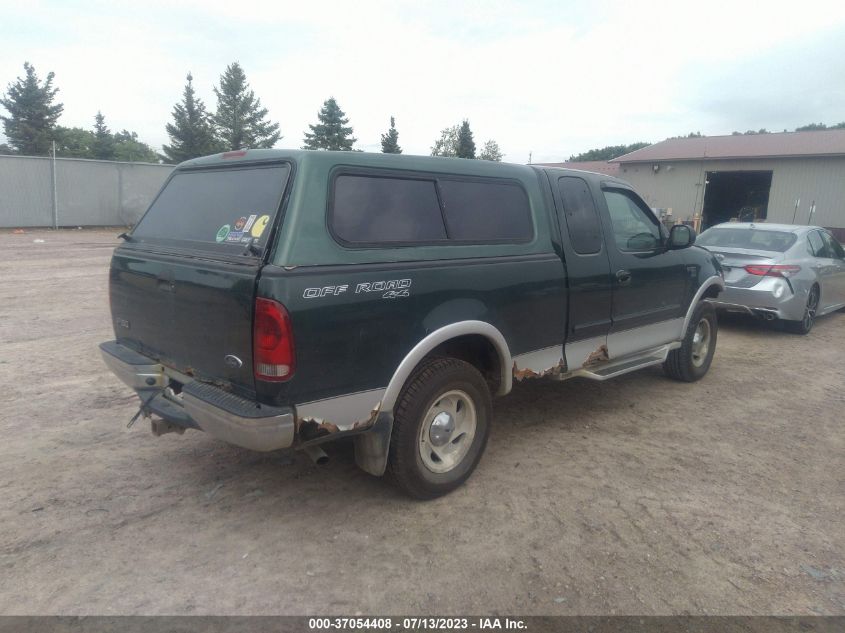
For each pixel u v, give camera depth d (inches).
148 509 146.6
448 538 137.9
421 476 148.4
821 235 391.2
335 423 130.7
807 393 249.3
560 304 179.8
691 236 219.3
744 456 185.9
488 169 167.2
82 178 925.2
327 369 126.0
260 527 140.4
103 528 138.0
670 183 1139.3
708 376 270.8
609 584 123.2
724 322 397.7
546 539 138.3
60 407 209.3
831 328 387.2
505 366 165.5
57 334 304.8
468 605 116.3
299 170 127.6
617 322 203.5
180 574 122.7
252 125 2256.4
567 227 184.9
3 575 120.8
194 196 154.9
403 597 118.0
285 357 119.3
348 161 134.8
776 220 1031.6
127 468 167.0
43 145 1774.1
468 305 152.0
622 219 211.0
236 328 124.0
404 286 137.3
